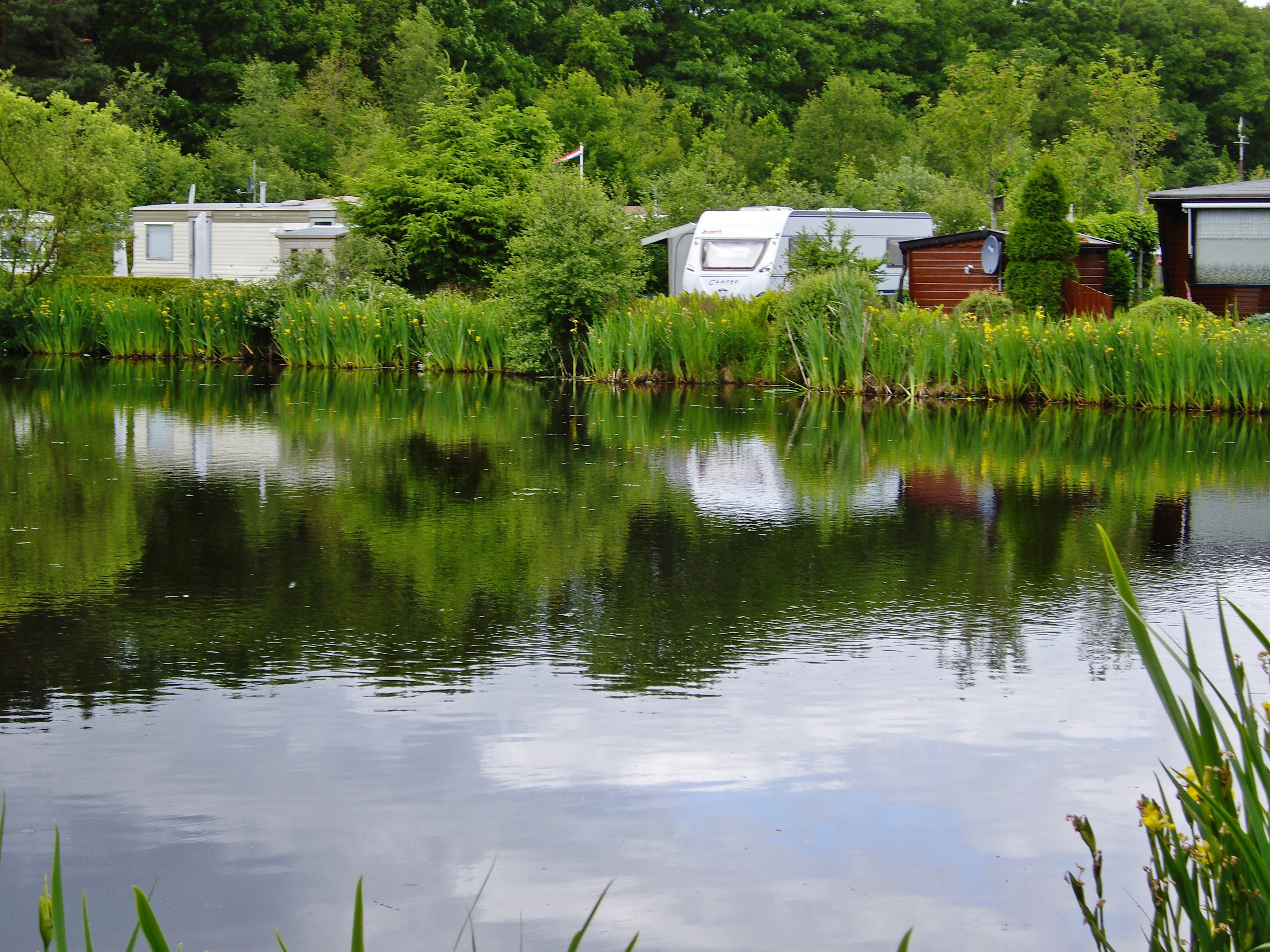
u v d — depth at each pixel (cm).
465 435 1552
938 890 429
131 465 1272
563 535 961
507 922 405
